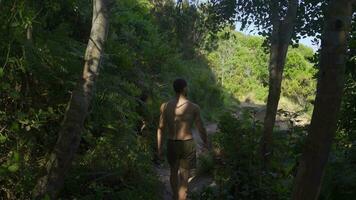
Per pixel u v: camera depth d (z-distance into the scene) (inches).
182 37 587.2
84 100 150.2
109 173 202.2
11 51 167.5
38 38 183.2
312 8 300.2
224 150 213.2
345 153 165.5
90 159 206.7
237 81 1233.4
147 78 385.4
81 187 191.0
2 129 159.2
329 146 100.3
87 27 285.1
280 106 1049.5
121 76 298.7
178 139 210.7
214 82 968.9
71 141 148.8
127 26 423.5
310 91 1231.5
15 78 167.2
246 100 1160.8
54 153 148.2
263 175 199.5
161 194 236.1
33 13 171.6
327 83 99.3
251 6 330.6
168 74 503.8
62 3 247.0
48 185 146.8
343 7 98.7
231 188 200.2
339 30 98.8
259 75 1330.0
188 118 211.3
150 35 491.8
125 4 509.0
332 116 99.2
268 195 191.2
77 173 192.2
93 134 234.5
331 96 98.9
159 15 620.7
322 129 99.6
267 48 349.7
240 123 212.1
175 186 213.9
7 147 165.5
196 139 476.4
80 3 275.9
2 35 160.6
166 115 214.8
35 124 164.1
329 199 152.4
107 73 255.3
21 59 162.7
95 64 151.9
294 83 1250.0
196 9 471.5
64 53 193.9
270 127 239.6
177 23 526.6
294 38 309.1
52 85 190.2
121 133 229.6
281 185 194.2
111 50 280.2
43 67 179.2
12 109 169.9
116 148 221.6
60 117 189.6
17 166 148.5
